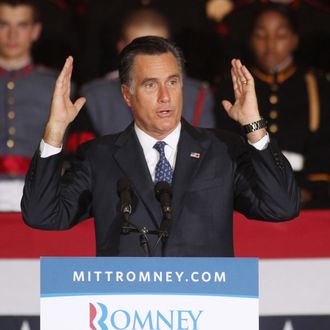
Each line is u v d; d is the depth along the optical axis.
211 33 29.77
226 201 15.98
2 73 28.56
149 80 15.52
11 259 21.28
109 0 29.52
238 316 13.09
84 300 13.06
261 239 21.39
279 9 28.97
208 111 28.14
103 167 16.16
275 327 21.23
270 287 21.27
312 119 28.52
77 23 29.44
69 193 16.12
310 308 21.23
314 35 29.84
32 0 28.73
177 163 15.91
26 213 15.78
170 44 15.80
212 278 13.11
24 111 28.30
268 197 15.48
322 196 28.00
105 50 29.45
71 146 27.08
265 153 15.38
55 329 13.04
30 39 28.81
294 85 28.78
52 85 28.75
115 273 13.09
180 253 15.52
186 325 13.09
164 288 13.11
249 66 29.42
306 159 28.36
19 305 21.22
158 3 29.62
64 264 13.08
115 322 13.07
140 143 16.19
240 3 29.73
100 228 15.95
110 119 27.67
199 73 29.70
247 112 15.42
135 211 15.59
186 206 15.75
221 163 16.14
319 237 21.34
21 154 27.95
